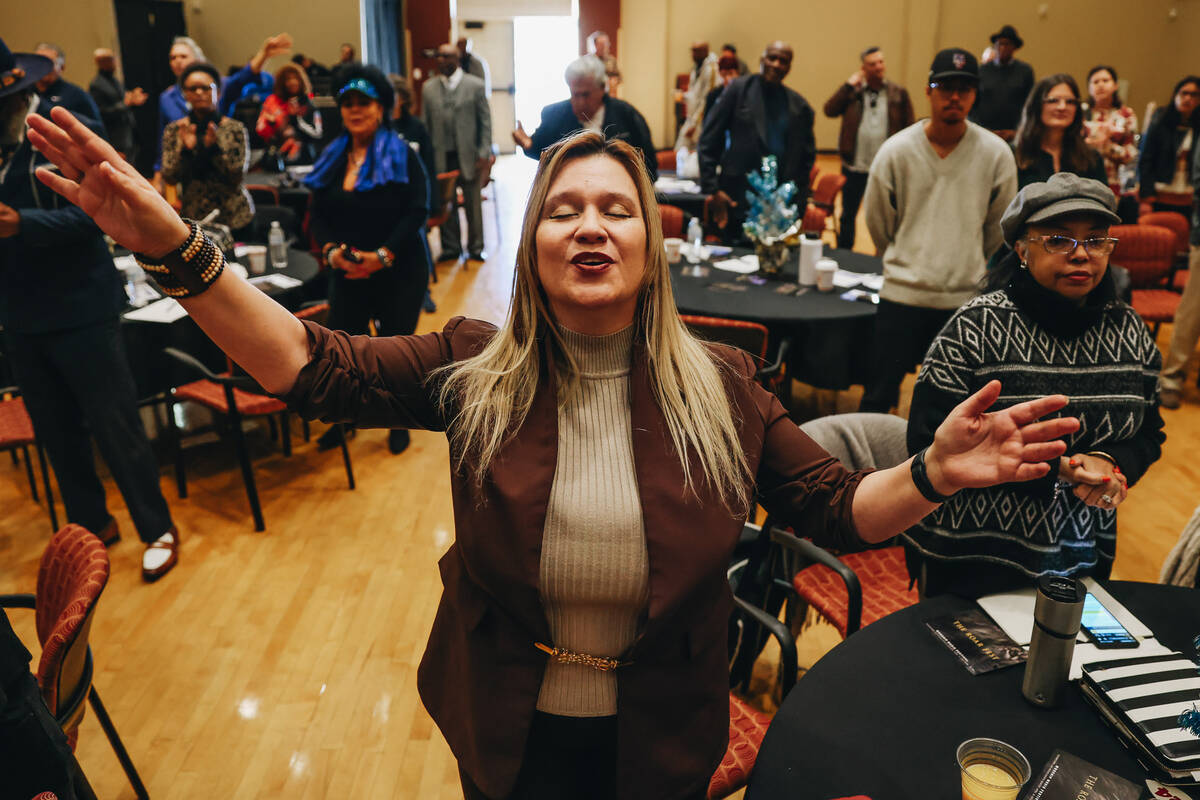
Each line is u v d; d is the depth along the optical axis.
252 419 4.67
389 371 1.27
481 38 15.55
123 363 3.17
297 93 7.93
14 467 4.11
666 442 1.25
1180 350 4.73
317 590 3.16
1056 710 1.45
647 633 1.22
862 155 6.98
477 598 1.31
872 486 1.22
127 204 1.00
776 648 2.83
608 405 1.29
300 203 6.80
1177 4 13.70
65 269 2.93
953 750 1.37
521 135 4.86
